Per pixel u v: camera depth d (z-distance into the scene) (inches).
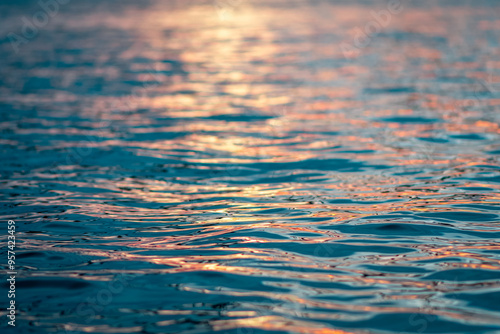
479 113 456.8
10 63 799.1
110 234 227.3
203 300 167.0
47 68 755.4
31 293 173.8
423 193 271.3
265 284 177.3
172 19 1422.2
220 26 1252.5
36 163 347.6
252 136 412.8
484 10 1440.7
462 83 588.7
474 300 163.5
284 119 464.4
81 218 247.9
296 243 212.2
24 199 276.8
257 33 1111.0
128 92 598.5
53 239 222.2
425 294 168.1
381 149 363.3
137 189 293.0
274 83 634.8
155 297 169.6
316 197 271.7
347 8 1547.7
